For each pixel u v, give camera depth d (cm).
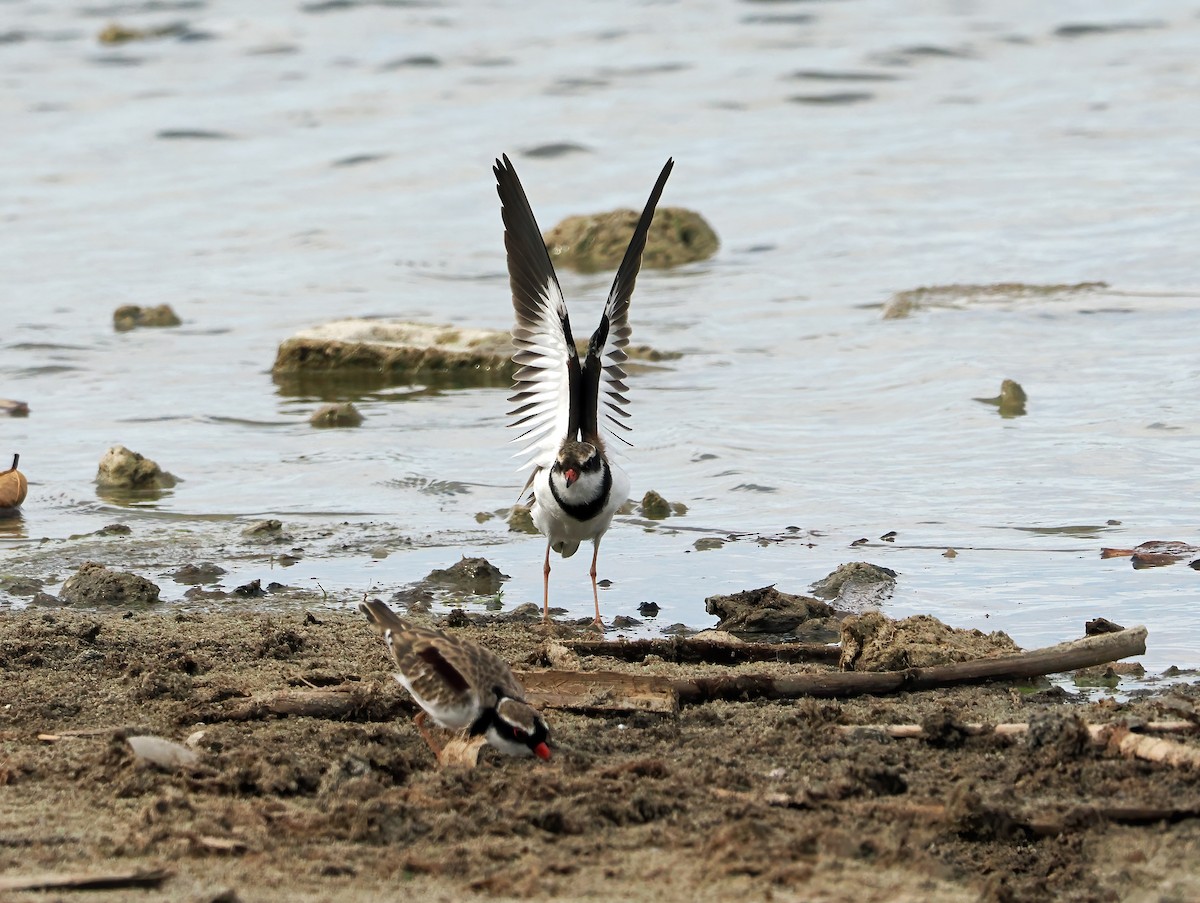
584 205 3066
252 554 1462
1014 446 1725
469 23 4875
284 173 3372
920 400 1908
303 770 873
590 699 1005
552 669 1062
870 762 893
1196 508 1510
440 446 1827
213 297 2561
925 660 1075
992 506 1543
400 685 1030
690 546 1470
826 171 3203
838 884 741
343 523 1563
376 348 2156
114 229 2994
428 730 940
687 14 4806
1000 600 1282
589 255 2745
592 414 1310
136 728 928
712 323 2311
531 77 4134
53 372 2169
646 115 3728
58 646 1125
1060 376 1972
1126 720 917
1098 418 1800
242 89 4166
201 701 1004
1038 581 1327
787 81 3962
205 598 1321
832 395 1953
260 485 1694
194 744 924
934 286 2412
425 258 2781
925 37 4328
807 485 1634
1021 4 4762
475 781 863
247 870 751
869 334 2206
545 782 850
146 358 2244
